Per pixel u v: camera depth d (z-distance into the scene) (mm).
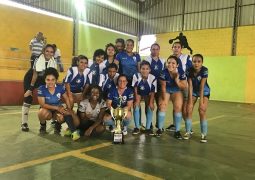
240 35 12609
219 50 13227
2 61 9836
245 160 3043
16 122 4699
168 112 6965
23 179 2270
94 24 13273
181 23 14352
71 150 3158
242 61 11961
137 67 4465
